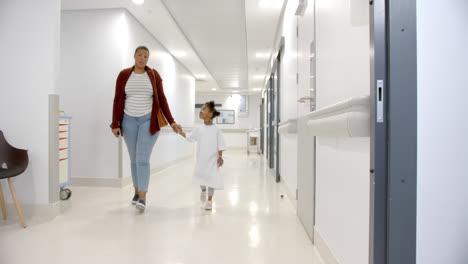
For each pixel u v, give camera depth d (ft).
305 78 7.39
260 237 6.49
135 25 14.26
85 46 12.97
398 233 2.92
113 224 7.38
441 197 3.01
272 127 18.06
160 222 7.55
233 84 35.35
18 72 8.19
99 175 12.84
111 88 12.80
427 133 3.01
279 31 14.93
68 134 10.39
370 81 3.10
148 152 8.81
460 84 3.04
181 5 13.38
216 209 8.93
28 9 8.22
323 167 5.46
